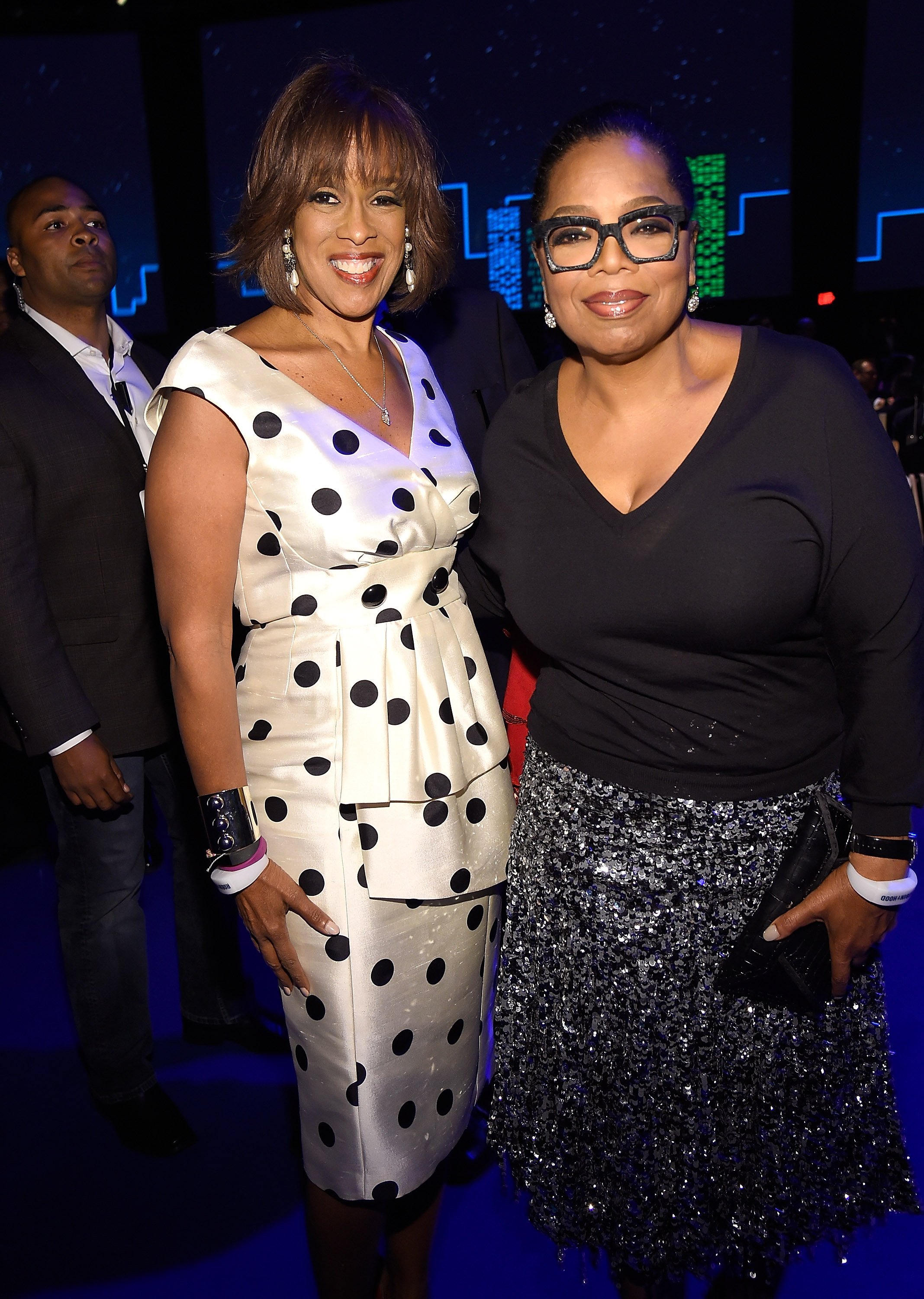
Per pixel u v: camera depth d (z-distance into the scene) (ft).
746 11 31.35
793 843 4.17
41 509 6.46
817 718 4.20
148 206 34.96
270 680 4.41
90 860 6.67
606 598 4.06
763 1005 4.19
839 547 3.82
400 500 4.30
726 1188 4.26
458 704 4.58
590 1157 4.40
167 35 33.01
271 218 4.33
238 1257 5.92
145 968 6.97
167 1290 5.70
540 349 33.19
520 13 31.58
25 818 11.44
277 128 4.27
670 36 31.63
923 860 10.71
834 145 32.37
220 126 34.06
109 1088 6.88
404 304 4.88
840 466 3.79
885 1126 4.37
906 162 32.53
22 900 10.55
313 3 32.48
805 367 3.88
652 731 4.16
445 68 32.22
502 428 4.43
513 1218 6.17
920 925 9.13
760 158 32.73
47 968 9.23
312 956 4.45
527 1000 4.53
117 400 6.87
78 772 6.29
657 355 3.97
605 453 4.13
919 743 3.93
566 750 4.40
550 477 4.24
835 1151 4.29
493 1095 4.68
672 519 3.91
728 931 4.17
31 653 6.18
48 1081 7.68
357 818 4.36
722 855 4.15
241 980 7.96
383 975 4.45
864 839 4.00
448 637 4.58
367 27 32.45
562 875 4.37
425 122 4.63
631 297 3.83
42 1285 5.75
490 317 6.06
